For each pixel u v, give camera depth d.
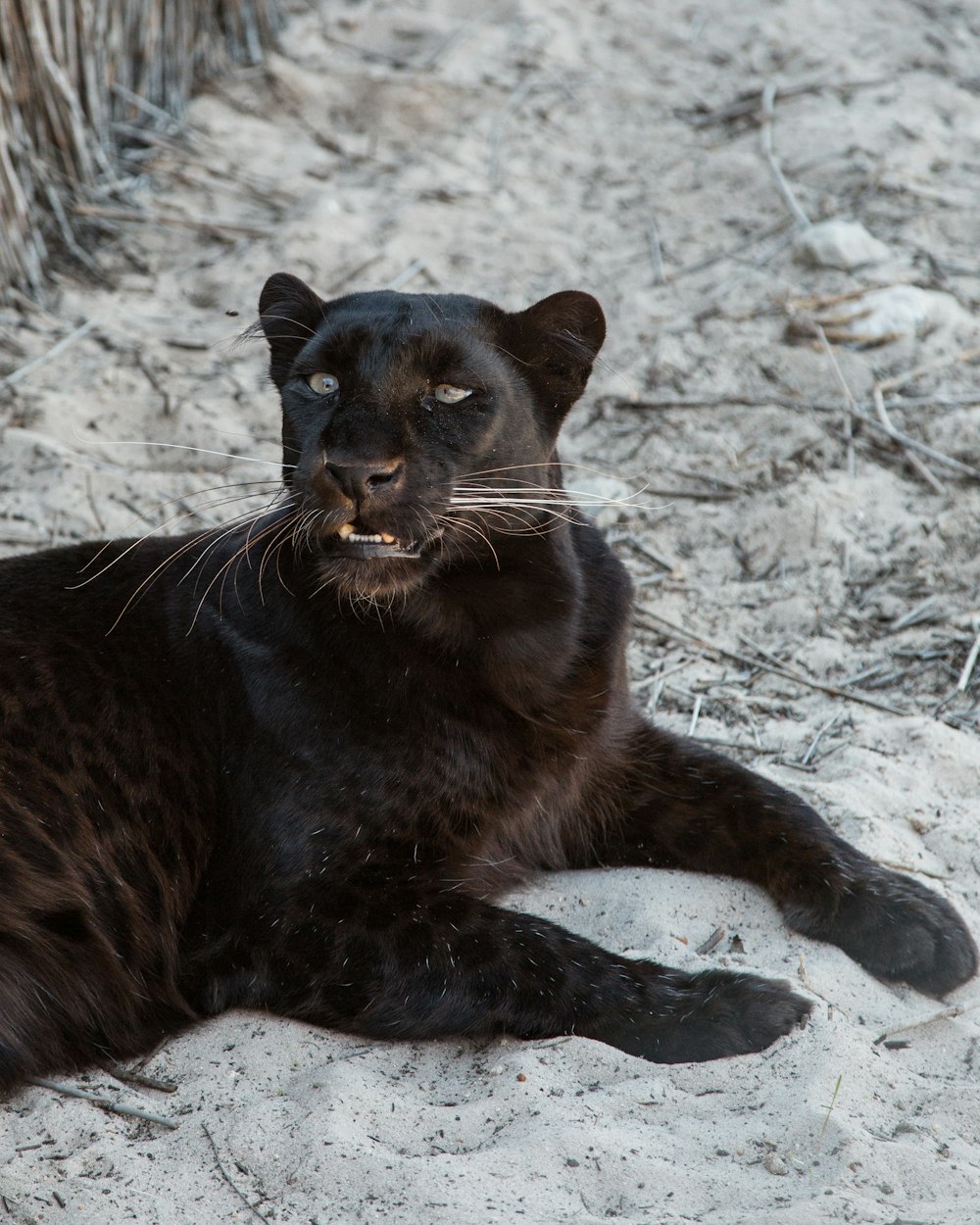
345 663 11.31
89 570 12.42
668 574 17.44
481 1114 9.72
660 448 19.05
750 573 17.53
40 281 21.17
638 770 13.06
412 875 11.15
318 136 24.84
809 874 12.12
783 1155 9.18
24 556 12.67
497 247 22.41
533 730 11.73
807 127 24.42
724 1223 8.48
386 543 10.62
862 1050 10.16
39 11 21.66
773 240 22.28
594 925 11.98
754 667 16.20
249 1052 10.54
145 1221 8.83
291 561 11.61
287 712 11.32
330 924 10.88
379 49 26.66
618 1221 8.54
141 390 19.31
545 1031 10.62
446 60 26.23
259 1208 8.93
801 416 19.33
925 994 11.37
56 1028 10.60
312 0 27.56
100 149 23.19
